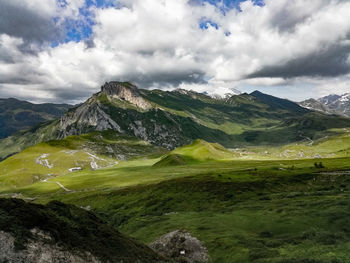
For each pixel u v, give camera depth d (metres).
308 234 33.16
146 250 30.38
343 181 66.00
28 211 24.67
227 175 92.69
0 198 25.75
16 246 20.05
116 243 27.69
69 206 31.47
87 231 27.31
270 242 32.84
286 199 55.38
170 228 49.09
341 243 29.06
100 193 101.69
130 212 72.12
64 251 22.12
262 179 79.00
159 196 79.00
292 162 143.62
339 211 39.16
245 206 55.19
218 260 31.31
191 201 69.62
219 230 41.34
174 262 31.28
